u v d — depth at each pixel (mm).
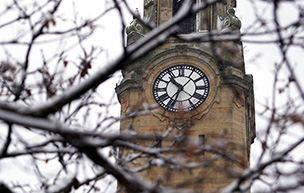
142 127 53281
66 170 19906
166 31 16109
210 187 48500
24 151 17953
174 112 53750
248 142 55781
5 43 18484
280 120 17625
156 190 17266
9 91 19641
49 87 19828
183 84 55219
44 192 19375
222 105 53969
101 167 19000
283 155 17266
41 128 15641
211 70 55375
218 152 19703
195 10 15812
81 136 16203
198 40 16547
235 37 16375
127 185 18031
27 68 19266
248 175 17297
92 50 20562
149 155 20484
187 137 19578
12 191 18250
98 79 16375
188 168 19344
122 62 16188
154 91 55438
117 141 18062
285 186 17062
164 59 56312
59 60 20391
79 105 19906
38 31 18609
